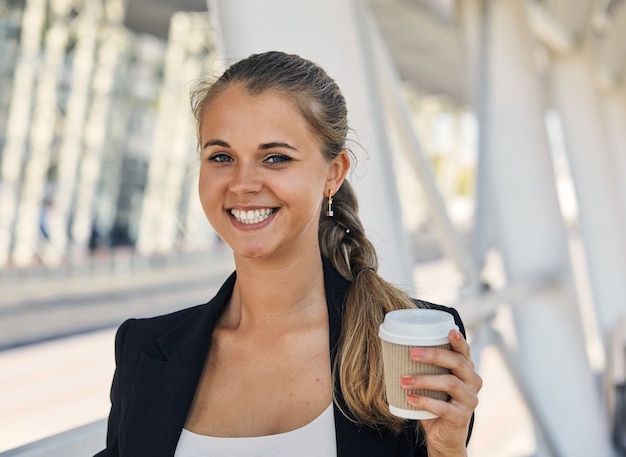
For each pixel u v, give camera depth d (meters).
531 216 5.09
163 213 29.77
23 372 9.67
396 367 1.17
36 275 19.50
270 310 1.52
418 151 3.53
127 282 19.95
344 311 1.47
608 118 11.39
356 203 1.64
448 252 3.82
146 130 29.23
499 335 4.30
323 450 1.39
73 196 26.33
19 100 23.39
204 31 23.41
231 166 1.41
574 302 5.10
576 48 9.13
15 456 1.69
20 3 22.22
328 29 2.38
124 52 26.44
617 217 9.38
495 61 5.05
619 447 5.67
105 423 1.95
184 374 1.52
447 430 1.17
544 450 5.16
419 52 20.27
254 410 1.48
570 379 5.07
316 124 1.40
